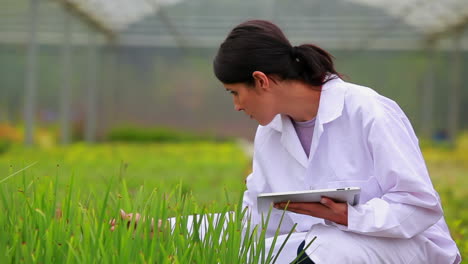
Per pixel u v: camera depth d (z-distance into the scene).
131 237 2.27
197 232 2.45
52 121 21.03
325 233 2.58
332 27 19.70
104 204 2.42
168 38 21.73
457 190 8.99
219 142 22.16
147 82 22.03
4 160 12.00
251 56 2.59
